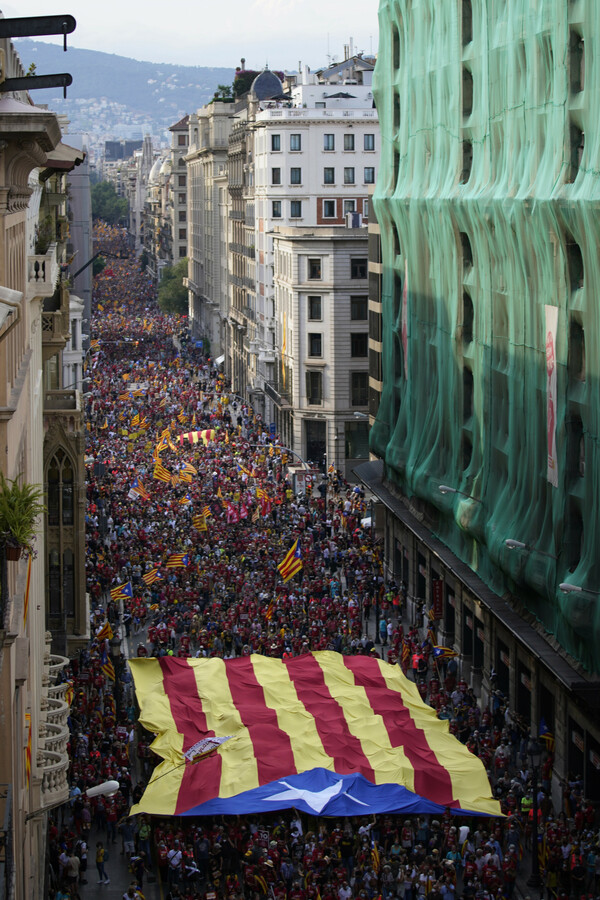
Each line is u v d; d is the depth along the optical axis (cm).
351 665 4894
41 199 5931
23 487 2305
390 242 7319
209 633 5759
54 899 3769
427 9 6266
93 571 6819
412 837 3938
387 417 7481
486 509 5331
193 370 17288
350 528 8106
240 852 3934
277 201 13112
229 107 18862
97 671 5394
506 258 5019
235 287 16338
